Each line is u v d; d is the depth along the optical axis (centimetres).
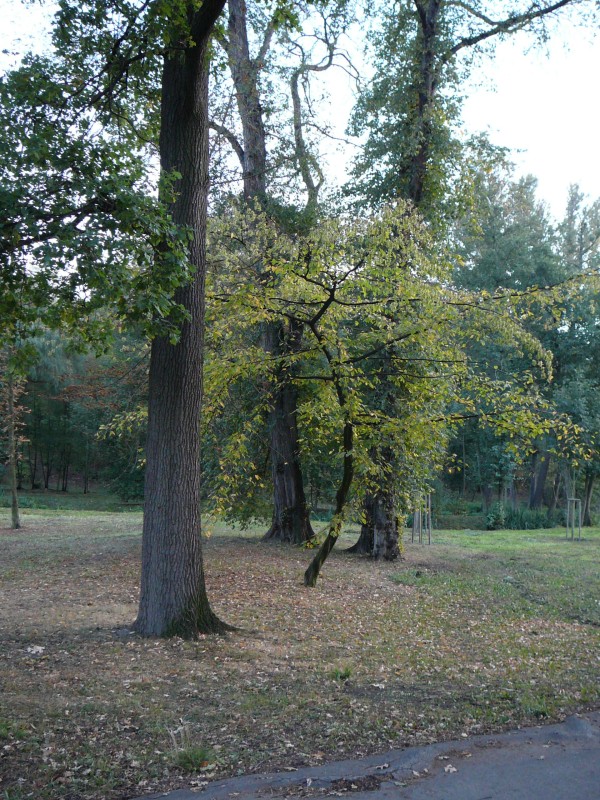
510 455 3650
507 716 636
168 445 910
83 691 675
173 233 791
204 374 1248
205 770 512
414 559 1838
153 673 746
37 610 1061
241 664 798
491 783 489
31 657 792
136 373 1736
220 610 1109
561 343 3506
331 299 1114
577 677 779
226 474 1359
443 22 1762
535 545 2322
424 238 1196
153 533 915
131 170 837
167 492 909
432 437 1323
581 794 471
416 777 499
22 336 823
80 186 722
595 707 673
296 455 1952
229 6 1847
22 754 525
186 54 905
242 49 1844
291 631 992
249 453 1875
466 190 1734
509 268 3747
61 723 590
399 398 1475
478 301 1268
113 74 986
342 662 830
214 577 1413
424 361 1303
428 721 620
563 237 4675
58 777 493
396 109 1778
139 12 894
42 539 2028
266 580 1403
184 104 922
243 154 1923
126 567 1503
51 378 3922
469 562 1820
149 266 778
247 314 1193
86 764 514
